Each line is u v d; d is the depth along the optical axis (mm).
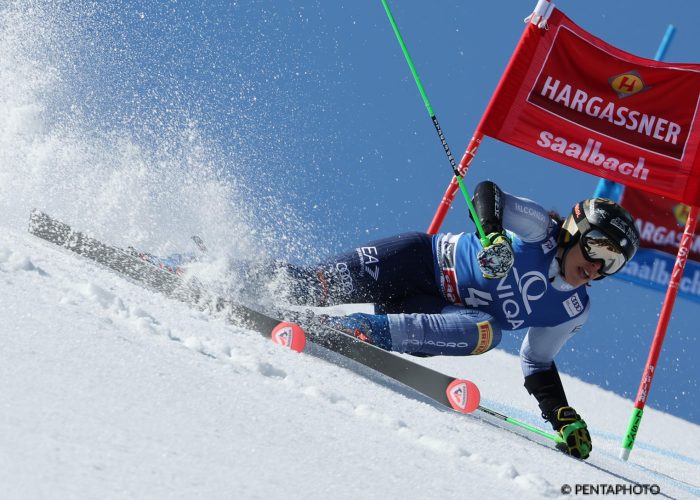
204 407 6547
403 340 12539
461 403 11695
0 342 6371
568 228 12734
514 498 7164
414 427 8859
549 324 13250
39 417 5207
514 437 11484
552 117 18609
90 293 9000
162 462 5152
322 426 7277
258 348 10258
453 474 7293
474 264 13234
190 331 9477
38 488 4277
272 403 7449
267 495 5152
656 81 18312
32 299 7945
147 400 6219
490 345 12891
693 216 17812
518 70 18562
